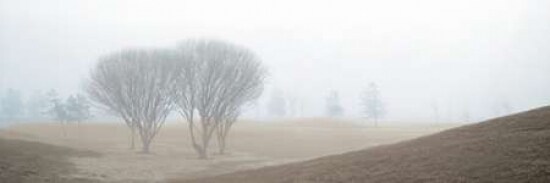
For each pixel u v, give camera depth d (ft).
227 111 197.67
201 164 163.84
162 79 193.36
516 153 73.05
